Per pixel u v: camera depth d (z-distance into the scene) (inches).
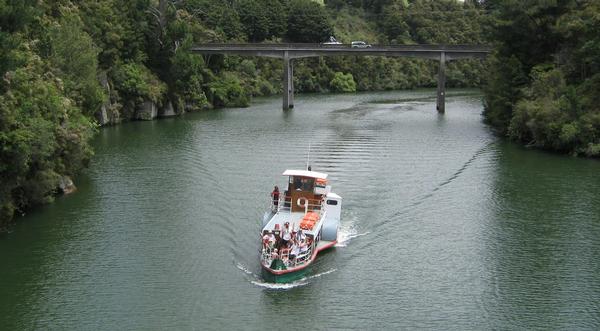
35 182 2407.7
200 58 6003.9
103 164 3169.3
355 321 1596.9
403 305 1673.2
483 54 5570.9
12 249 2028.8
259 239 2097.7
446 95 7534.5
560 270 1870.1
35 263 1924.2
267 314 1627.7
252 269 1879.9
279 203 2113.7
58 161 2605.8
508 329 1557.6
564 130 3405.5
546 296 1716.3
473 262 1927.9
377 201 2500.0
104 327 1568.7
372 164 3169.3
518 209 2411.4
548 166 3137.3
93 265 1905.8
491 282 1797.5
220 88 6215.6
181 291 1742.1
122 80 5022.1
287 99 5949.8
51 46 3538.4
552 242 2076.8
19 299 1707.7
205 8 7608.3
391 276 1835.6
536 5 4133.9
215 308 1654.8
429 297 1713.8
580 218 2300.7
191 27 6560.0
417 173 2970.0
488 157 3368.6
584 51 3614.7
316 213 2066.9
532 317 1611.7
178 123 4881.9
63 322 1593.3
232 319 1604.3
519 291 1744.6
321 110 5826.8
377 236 2129.7
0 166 2101.4
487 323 1583.4
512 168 3090.6
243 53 6013.8
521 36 4308.6
